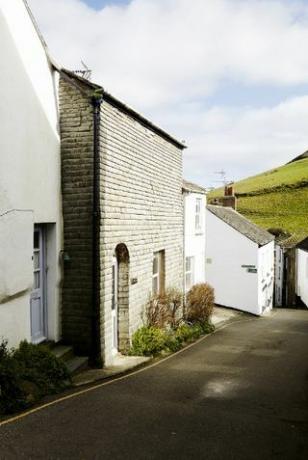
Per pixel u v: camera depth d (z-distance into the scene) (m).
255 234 29.58
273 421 6.55
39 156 8.84
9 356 7.43
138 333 12.33
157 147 14.28
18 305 8.05
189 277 21.44
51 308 9.62
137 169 12.39
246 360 11.66
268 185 83.94
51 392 7.50
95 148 9.62
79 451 5.24
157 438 5.73
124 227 11.38
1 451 5.16
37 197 8.74
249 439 5.82
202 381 8.93
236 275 27.94
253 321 23.70
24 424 6.00
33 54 8.62
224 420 6.51
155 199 14.15
